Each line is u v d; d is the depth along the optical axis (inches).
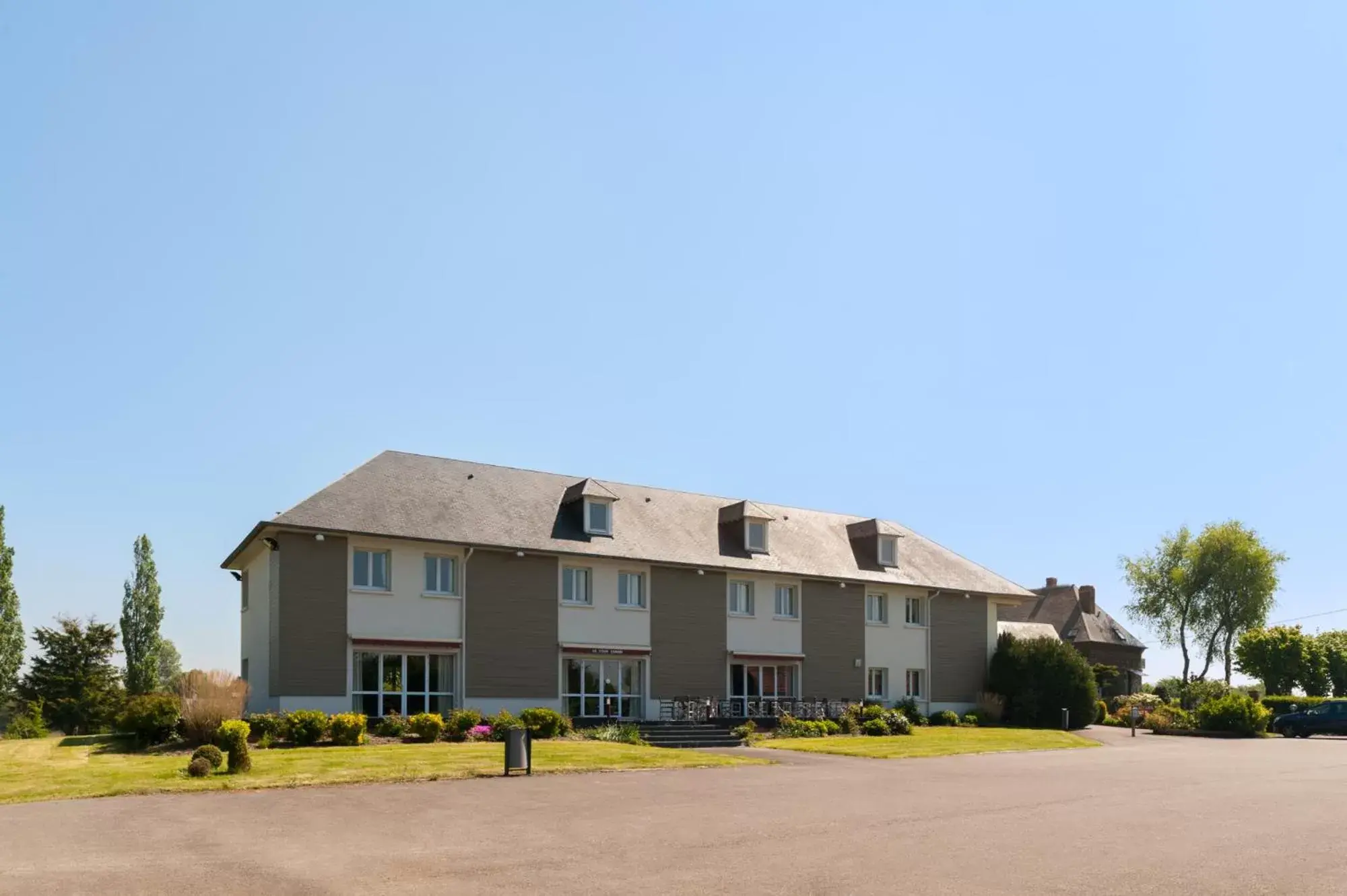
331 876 426.9
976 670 1777.8
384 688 1224.8
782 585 1574.8
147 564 2236.7
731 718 1413.6
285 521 1170.0
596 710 1373.0
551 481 1492.4
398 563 1246.9
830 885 418.9
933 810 645.9
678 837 532.7
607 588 1400.1
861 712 1483.8
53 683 2004.2
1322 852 502.0
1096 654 2647.6
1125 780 850.1
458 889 405.4
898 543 1798.7
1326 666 2362.2
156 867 442.9
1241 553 2591.0
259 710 1242.0
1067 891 411.5
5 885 405.4
